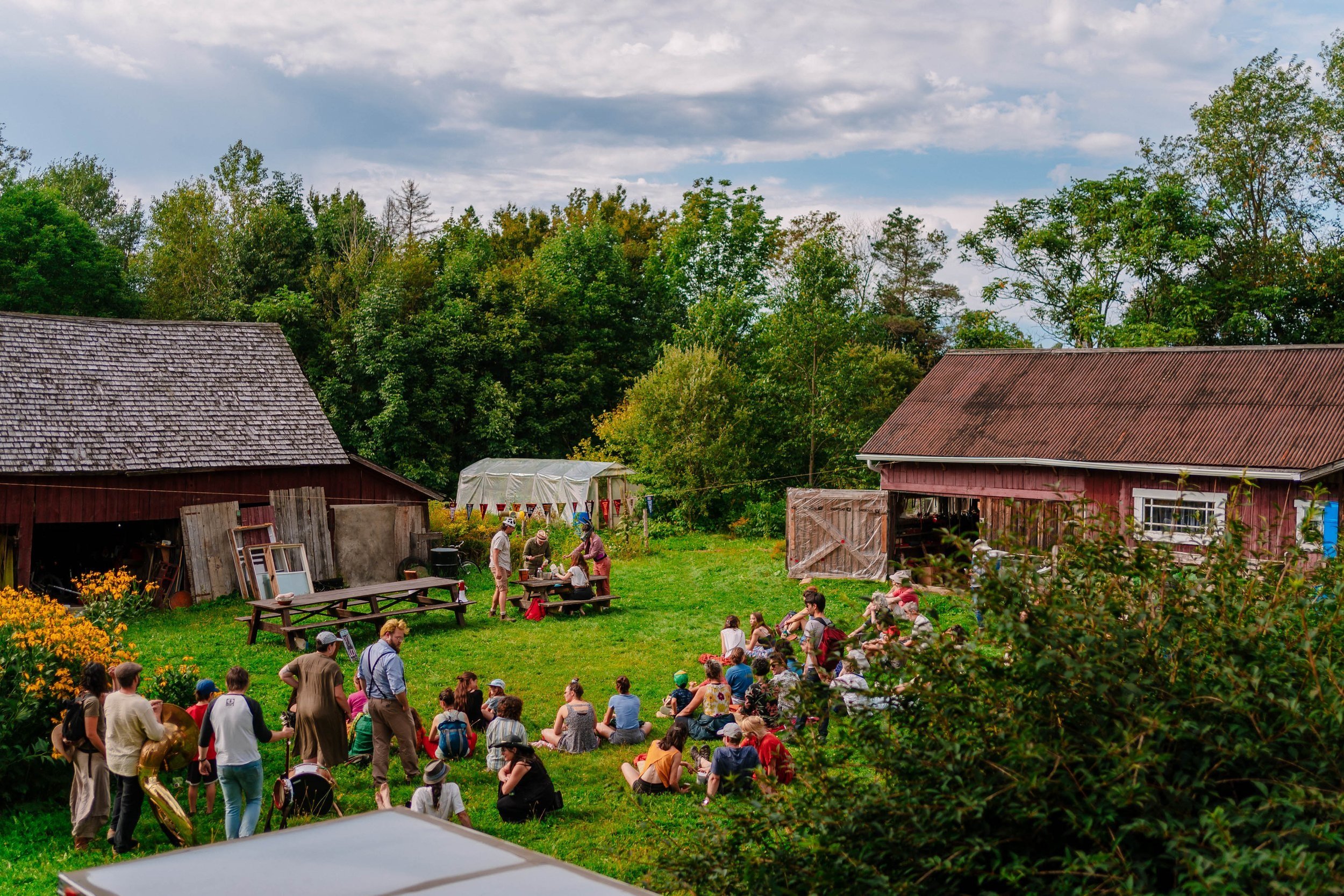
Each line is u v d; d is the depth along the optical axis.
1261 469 17.59
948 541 5.55
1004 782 4.86
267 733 9.24
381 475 27.19
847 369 36.34
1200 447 18.78
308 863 4.20
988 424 22.27
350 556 26.06
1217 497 18.03
